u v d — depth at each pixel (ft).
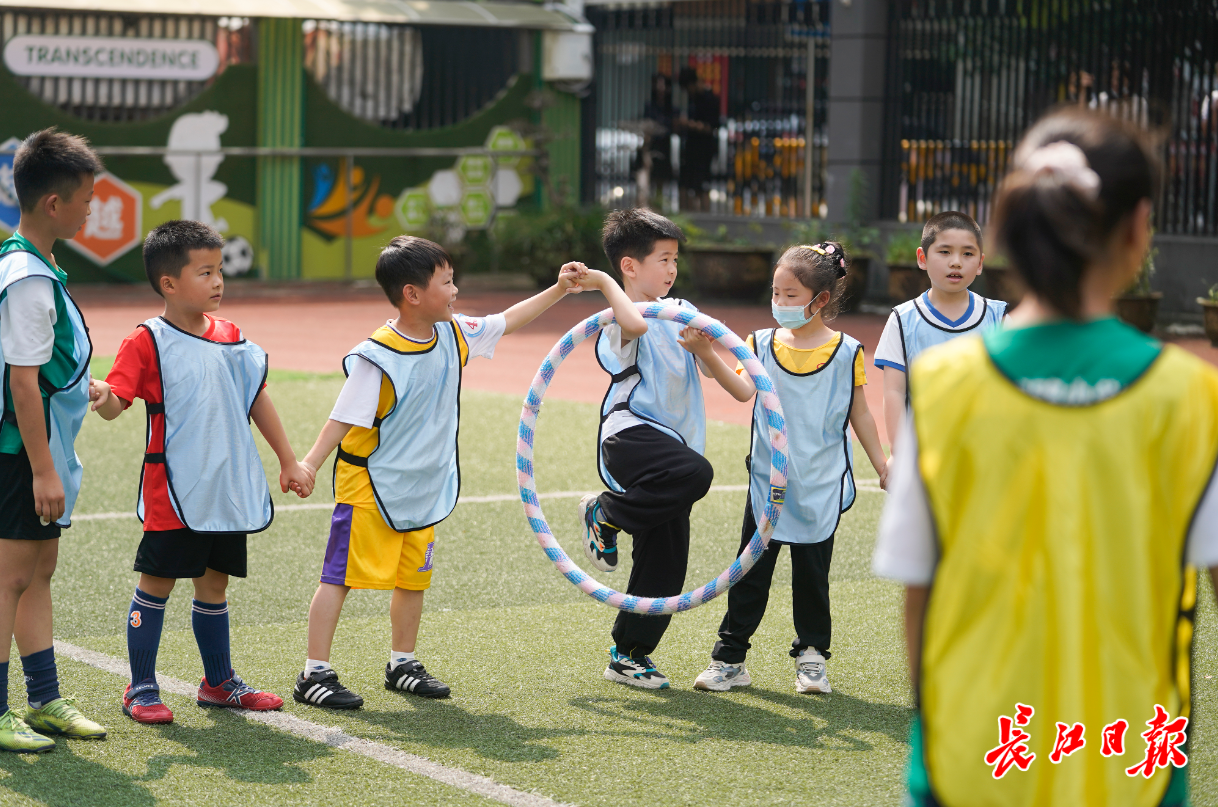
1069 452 10.16
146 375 21.53
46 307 19.84
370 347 22.68
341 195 106.52
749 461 24.48
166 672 24.64
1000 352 10.48
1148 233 10.43
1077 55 84.43
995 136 89.25
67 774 19.49
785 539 23.65
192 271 21.49
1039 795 10.38
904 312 24.62
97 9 92.79
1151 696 10.38
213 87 100.83
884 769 19.85
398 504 22.97
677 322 23.63
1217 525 10.33
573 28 111.65
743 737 21.31
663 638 27.50
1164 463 10.25
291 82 103.24
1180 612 10.61
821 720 22.21
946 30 90.99
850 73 94.07
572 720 22.16
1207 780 19.20
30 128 95.04
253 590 30.19
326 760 20.15
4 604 20.42
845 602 29.37
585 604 29.63
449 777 19.42
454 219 110.83
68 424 20.86
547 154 112.68
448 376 23.52
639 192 110.93
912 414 10.73
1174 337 74.64
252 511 22.04
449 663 25.38
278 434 22.80
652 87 110.83
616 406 23.88
